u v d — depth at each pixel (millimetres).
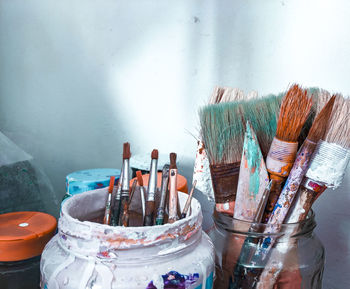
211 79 772
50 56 899
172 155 502
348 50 673
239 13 732
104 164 891
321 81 695
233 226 508
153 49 808
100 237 390
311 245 527
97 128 884
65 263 407
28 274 563
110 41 841
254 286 497
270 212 514
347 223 714
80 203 482
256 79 739
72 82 890
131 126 852
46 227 592
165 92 811
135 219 538
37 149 950
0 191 734
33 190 791
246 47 737
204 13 757
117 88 852
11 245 546
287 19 701
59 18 874
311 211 543
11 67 942
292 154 489
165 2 782
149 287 386
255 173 503
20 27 914
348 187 705
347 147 469
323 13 678
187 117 800
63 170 931
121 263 391
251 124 507
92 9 843
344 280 728
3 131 969
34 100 935
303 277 500
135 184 517
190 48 779
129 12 814
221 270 521
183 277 400
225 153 518
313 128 468
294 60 708
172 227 403
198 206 461
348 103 476
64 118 913
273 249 497
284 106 482
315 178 484
